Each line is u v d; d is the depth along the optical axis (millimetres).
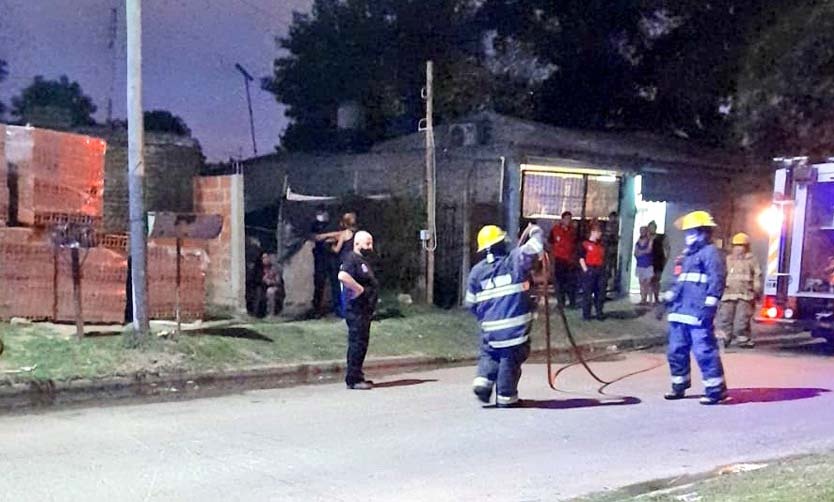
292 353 13258
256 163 24922
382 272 18188
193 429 9078
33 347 11602
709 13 26500
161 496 6734
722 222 23578
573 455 8125
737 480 6895
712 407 10453
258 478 7262
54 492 6801
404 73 31500
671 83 27203
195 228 12727
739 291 15992
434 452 8172
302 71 34406
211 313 15727
